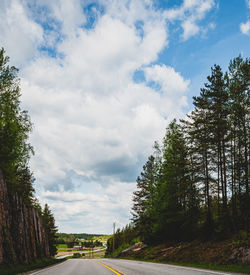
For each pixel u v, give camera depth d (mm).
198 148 27250
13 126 21969
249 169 24047
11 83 22234
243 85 24672
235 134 25156
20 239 23359
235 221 24469
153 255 32312
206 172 27141
